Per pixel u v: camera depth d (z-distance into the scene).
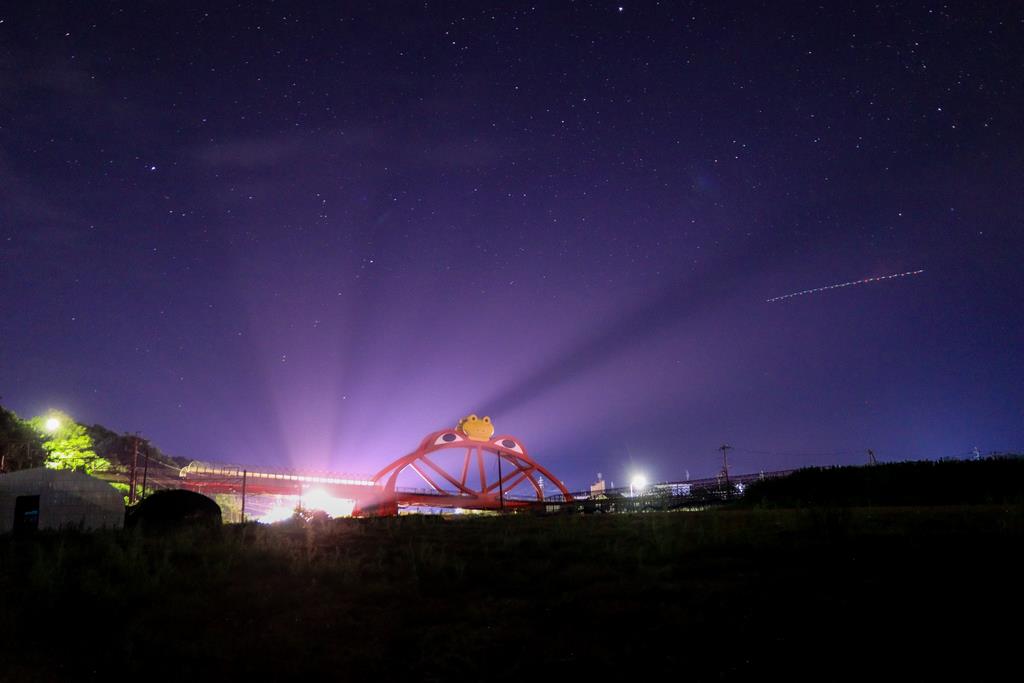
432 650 8.07
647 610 8.68
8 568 13.04
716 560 11.06
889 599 8.26
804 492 31.86
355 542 16.47
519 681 7.06
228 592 10.77
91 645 8.56
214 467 86.88
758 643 7.36
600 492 64.38
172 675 7.56
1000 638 6.84
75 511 33.03
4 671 7.71
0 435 61.19
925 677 6.21
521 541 15.33
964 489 27.52
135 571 11.70
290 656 8.10
